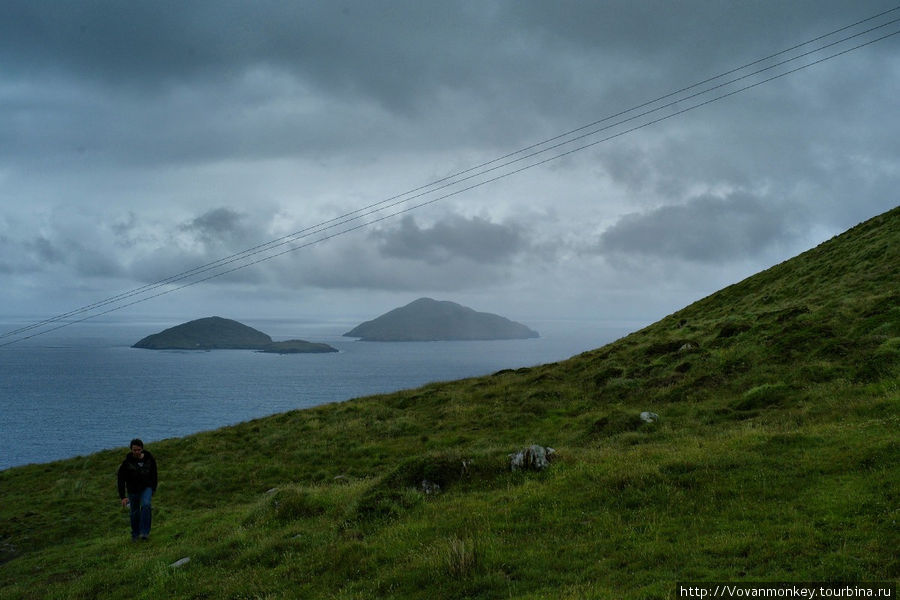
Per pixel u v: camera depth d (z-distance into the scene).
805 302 35.03
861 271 37.44
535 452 15.70
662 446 17.00
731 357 27.95
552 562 9.73
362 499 14.54
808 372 23.39
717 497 11.66
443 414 30.95
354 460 25.61
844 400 19.39
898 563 7.96
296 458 26.86
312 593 10.12
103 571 13.62
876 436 13.64
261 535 14.03
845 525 9.45
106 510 21.22
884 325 25.86
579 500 12.58
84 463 29.89
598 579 8.78
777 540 9.19
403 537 11.97
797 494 11.18
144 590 11.90
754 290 49.50
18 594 13.12
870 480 11.05
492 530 11.57
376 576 10.34
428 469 15.73
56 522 19.81
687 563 8.93
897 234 40.81
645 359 32.41
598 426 22.81
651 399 26.31
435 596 9.14
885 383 19.83
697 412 22.48
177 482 24.47
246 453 28.78
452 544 10.03
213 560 12.96
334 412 34.88
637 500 12.05
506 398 31.81
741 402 22.47
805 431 15.45
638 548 9.73
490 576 9.34
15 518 20.41
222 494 22.78
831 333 26.94
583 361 36.97
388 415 32.97
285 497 15.99
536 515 12.13
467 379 40.72
